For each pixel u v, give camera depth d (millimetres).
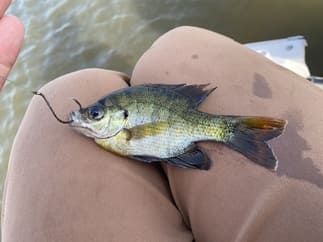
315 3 605
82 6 696
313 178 260
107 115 274
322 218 250
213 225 269
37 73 653
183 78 309
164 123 278
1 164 596
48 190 272
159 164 305
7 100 643
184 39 334
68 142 288
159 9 673
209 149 280
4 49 318
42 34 681
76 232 258
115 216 264
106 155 284
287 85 301
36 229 262
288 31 587
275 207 257
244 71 308
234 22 625
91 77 327
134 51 647
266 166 266
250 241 256
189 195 279
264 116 285
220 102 294
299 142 273
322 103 292
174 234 273
